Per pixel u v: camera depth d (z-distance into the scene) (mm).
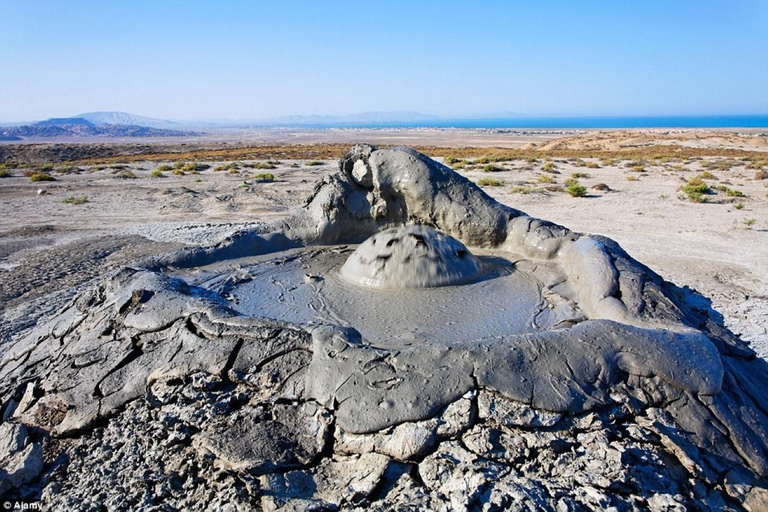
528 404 3201
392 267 5316
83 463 3516
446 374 3299
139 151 57125
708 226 14133
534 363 3375
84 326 4562
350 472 3070
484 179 22719
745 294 8844
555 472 2971
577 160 34156
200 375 3654
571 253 5660
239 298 5160
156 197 19906
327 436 3215
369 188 6852
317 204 6871
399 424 3143
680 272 10125
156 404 3674
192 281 5551
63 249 11984
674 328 3984
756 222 14555
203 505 3021
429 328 4379
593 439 3107
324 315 4703
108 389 3875
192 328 4020
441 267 5344
